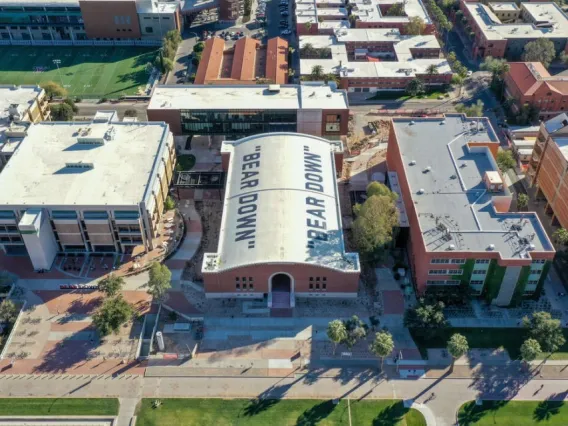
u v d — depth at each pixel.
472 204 152.88
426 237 143.00
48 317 144.12
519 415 122.75
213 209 177.50
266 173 168.00
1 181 158.88
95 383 129.75
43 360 134.38
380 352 126.06
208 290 146.62
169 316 143.88
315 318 144.00
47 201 152.38
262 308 146.38
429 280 144.50
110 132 177.88
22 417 123.25
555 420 121.88
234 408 124.62
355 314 145.00
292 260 140.62
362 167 195.12
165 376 131.25
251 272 142.38
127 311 136.88
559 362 133.50
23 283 153.00
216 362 134.12
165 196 174.50
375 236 145.25
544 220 172.25
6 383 129.50
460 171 164.38
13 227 155.50
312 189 163.50
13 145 177.25
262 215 153.88
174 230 169.50
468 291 143.50
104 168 165.00
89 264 158.38
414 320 134.88
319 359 134.62
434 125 183.50
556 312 144.75
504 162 178.75
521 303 147.00
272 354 135.88
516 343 137.38
